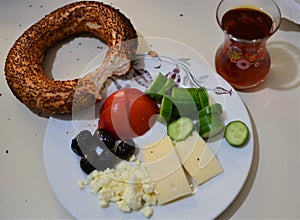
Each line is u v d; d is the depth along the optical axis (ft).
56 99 3.06
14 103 3.34
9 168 3.04
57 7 3.89
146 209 2.68
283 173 2.87
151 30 3.63
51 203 2.88
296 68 3.31
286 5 3.34
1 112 3.31
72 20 3.51
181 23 3.66
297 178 2.85
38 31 3.44
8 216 2.84
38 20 3.82
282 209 2.74
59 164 2.93
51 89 3.10
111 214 2.69
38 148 3.12
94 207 2.73
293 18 3.39
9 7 3.92
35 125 3.23
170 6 3.77
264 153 2.96
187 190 2.71
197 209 2.68
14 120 3.26
